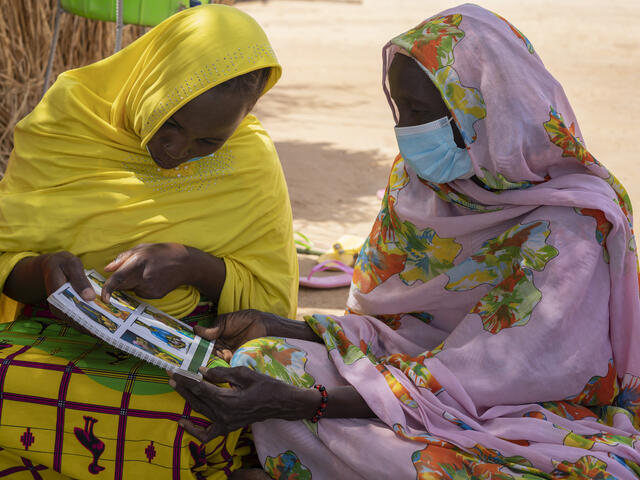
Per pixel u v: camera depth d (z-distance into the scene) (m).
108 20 4.18
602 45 13.15
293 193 5.83
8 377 2.09
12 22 5.59
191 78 2.10
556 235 2.17
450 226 2.34
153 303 2.37
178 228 2.38
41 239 2.31
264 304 2.57
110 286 2.14
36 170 2.36
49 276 2.11
